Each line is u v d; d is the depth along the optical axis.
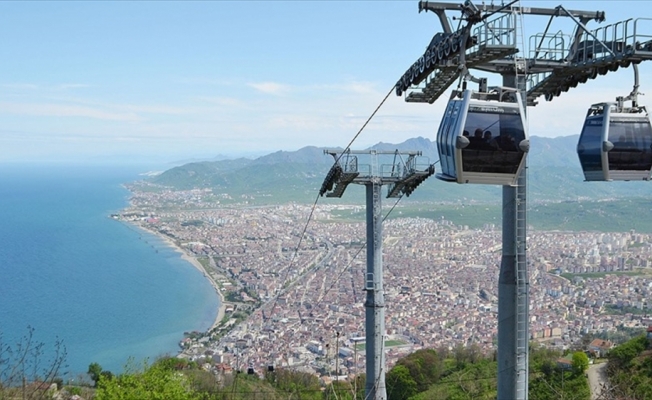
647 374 36.88
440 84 15.87
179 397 21.53
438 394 40.91
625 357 40.75
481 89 11.62
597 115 13.00
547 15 12.85
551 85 14.48
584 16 13.05
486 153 11.13
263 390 43.16
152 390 21.69
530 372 41.56
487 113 11.16
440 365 48.25
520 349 12.30
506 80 12.55
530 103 15.31
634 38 11.80
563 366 41.09
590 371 40.41
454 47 12.08
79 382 34.72
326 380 54.06
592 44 12.86
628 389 23.78
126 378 22.19
